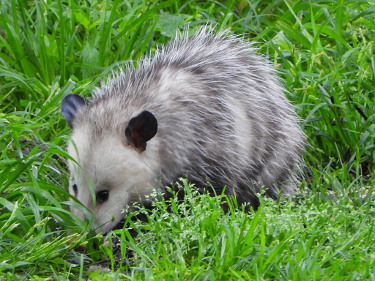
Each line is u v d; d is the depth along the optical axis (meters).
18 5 11.23
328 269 6.23
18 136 8.47
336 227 7.09
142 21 10.58
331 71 10.04
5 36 10.84
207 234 6.86
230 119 8.28
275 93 9.02
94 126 7.87
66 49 10.57
